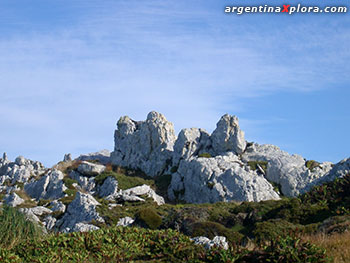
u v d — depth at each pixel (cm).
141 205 4928
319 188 3400
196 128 7975
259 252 1769
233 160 6931
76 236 2236
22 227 2380
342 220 2475
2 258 1973
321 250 1753
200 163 6494
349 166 5878
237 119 7531
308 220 3097
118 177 7006
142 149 8338
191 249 1962
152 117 8462
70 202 5119
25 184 7588
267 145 7500
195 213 3562
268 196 5853
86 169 7681
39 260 1969
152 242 2125
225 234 2909
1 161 8919
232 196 5875
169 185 6925
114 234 2264
